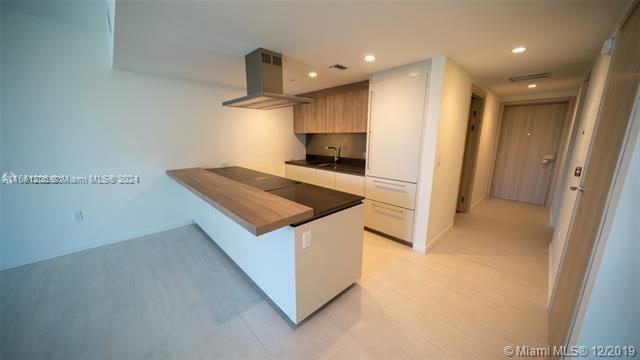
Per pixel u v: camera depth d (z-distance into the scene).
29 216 2.41
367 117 3.25
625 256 0.88
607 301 0.92
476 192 4.52
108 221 2.88
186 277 2.26
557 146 4.39
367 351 1.50
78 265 2.44
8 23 2.14
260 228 1.28
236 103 2.55
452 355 1.47
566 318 1.25
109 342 1.55
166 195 3.27
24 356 1.45
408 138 2.73
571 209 1.89
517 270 2.38
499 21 1.62
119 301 1.93
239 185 2.32
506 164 4.99
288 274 1.63
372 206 3.24
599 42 1.92
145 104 2.96
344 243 1.92
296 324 1.67
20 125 2.28
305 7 1.44
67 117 2.50
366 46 2.07
